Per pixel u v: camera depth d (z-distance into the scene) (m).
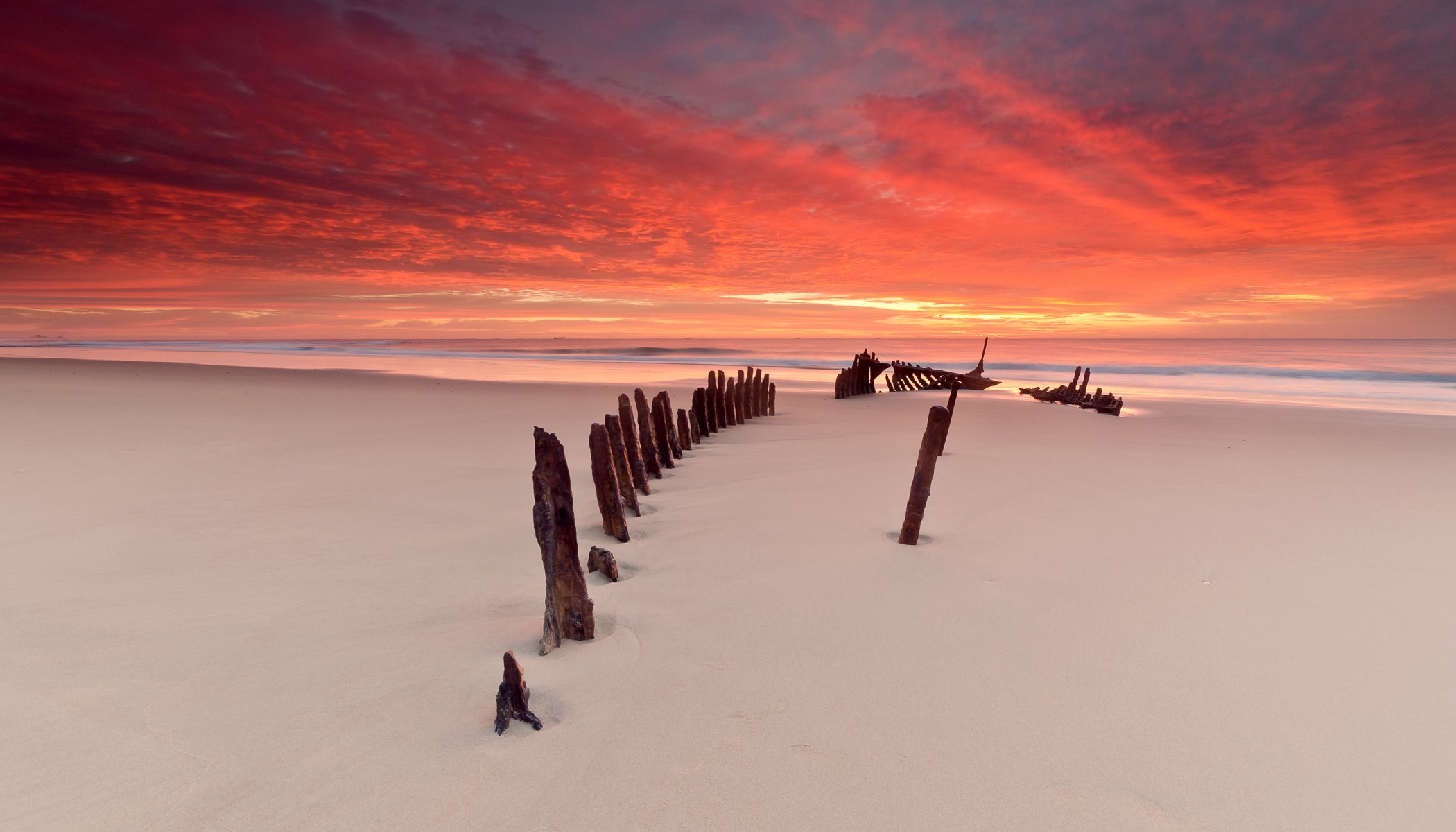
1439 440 12.60
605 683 3.40
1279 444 11.90
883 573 5.02
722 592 4.63
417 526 6.10
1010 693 3.36
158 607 4.27
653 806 2.53
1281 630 4.16
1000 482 8.20
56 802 2.51
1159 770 2.79
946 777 2.71
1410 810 2.58
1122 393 25.16
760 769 2.74
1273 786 2.71
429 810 2.49
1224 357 56.16
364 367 29.50
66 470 8.18
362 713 3.09
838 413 16.30
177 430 11.27
